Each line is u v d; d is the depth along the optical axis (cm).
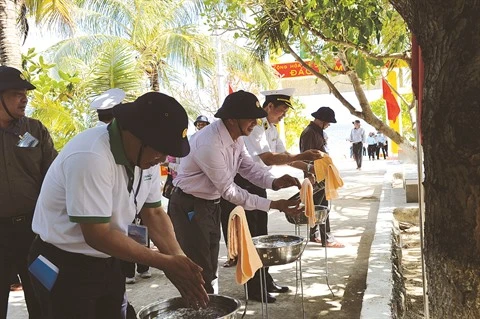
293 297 484
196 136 364
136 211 231
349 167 1981
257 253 303
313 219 393
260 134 450
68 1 873
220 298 225
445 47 197
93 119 832
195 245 364
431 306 226
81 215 201
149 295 525
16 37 649
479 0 186
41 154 344
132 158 211
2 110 331
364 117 559
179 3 1250
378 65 577
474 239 204
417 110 316
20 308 505
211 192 368
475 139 192
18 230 333
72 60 1168
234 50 1350
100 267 229
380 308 381
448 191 207
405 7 217
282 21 542
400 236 693
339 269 572
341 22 502
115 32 1216
